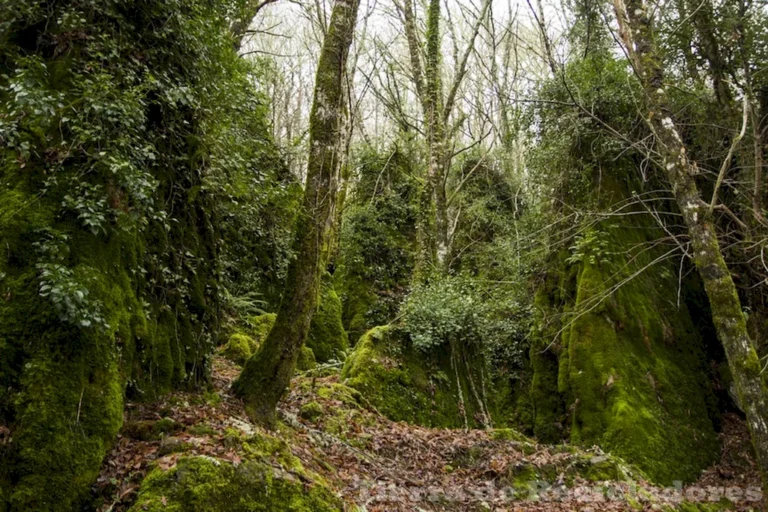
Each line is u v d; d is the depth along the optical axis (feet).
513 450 27.12
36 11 16.16
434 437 27.96
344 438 23.93
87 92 14.85
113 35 17.67
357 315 55.21
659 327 38.55
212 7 24.18
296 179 41.37
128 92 15.88
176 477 11.98
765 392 20.94
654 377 35.83
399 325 37.37
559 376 38.11
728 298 22.20
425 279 45.55
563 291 41.27
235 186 25.46
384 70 68.33
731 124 35.42
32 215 13.74
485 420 35.91
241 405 18.88
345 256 59.57
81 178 14.98
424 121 52.39
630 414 32.81
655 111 25.17
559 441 36.70
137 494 11.82
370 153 67.77
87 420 12.68
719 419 37.83
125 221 15.35
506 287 48.60
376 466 21.95
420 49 55.83
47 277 12.87
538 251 43.24
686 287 43.83
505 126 69.72
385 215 63.52
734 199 37.58
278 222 39.68
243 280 39.29
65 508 11.54
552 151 44.16
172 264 19.16
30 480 11.27
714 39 35.42
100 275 14.32
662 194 43.73
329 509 14.30
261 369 19.54
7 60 15.48
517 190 66.23
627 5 27.07
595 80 41.60
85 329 13.26
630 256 39.70
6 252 13.09
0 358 12.03
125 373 14.88
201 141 21.50
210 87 22.45
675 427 33.94
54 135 15.02
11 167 14.21
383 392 32.32
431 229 48.11
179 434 14.35
